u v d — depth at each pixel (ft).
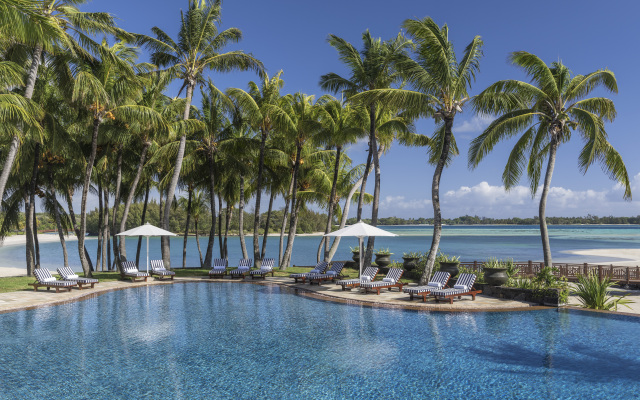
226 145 84.74
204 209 127.34
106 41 63.93
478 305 42.78
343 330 33.99
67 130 73.10
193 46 74.02
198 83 78.48
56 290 52.11
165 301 47.75
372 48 66.08
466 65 50.34
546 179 52.75
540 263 66.59
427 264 52.65
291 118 77.92
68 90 58.29
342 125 77.05
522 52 51.52
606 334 31.65
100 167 81.00
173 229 260.01
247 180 100.78
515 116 51.37
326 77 71.72
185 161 84.58
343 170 104.37
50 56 55.21
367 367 24.95
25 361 26.30
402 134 72.79
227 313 40.98
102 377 23.44
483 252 193.06
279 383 22.45
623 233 476.13
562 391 20.92
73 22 51.78
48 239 392.06
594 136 46.09
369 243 68.54
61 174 81.66
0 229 90.12
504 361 25.75
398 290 54.34
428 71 50.16
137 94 66.03
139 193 104.17
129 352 28.19
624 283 56.08
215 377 23.40
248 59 76.33
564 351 27.55
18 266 140.67
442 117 51.78
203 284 62.13
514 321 36.27
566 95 52.47
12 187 78.79
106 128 69.15
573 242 279.90
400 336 31.91
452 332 32.89
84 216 65.26
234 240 381.81
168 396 20.67
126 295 51.96
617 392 20.67
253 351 28.40
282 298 49.62
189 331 33.91
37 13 24.98
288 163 93.40
